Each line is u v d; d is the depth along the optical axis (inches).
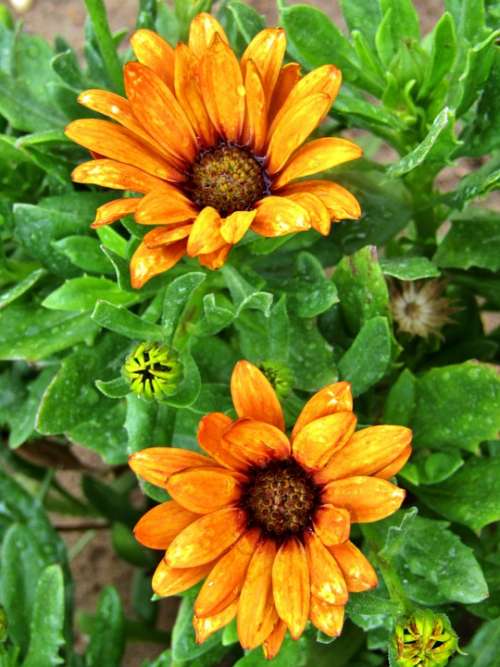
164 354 9.1
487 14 11.8
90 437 11.4
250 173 9.8
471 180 11.5
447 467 11.0
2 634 10.7
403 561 10.6
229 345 11.8
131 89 9.2
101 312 9.4
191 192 9.9
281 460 9.0
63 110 11.3
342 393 8.5
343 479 8.7
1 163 11.8
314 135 12.1
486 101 11.1
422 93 11.0
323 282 10.9
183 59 9.3
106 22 11.0
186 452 8.9
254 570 8.8
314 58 11.2
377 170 11.9
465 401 10.7
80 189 12.2
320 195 9.4
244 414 8.8
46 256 11.0
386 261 11.1
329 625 8.4
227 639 10.2
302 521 8.9
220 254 9.0
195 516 8.9
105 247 10.1
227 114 9.7
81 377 10.8
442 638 8.9
